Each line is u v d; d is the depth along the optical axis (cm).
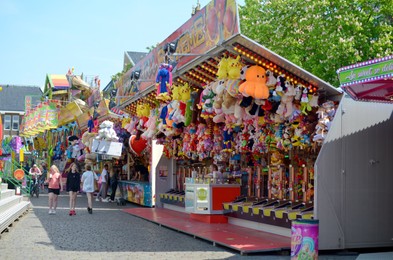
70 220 1634
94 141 2275
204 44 1216
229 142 1552
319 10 2303
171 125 1667
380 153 1122
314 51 2367
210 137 1630
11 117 8175
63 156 4141
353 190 1084
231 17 1061
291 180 1315
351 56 2203
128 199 2441
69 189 1814
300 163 1314
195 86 1543
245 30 2595
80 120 3362
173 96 1532
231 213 1466
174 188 2128
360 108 1110
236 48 1111
